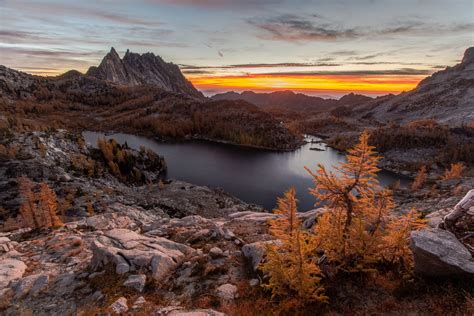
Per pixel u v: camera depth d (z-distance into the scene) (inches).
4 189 2923.2
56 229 1253.1
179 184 3875.5
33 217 1540.4
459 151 5999.0
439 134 6732.3
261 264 619.8
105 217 1380.4
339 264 566.9
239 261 730.2
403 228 523.2
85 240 1034.7
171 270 715.4
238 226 1111.6
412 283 481.4
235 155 6688.0
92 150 5182.1
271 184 4488.2
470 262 440.1
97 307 582.2
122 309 558.9
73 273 751.7
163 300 588.4
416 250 466.9
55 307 614.5
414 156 6289.4
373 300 471.8
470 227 522.3
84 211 2502.5
